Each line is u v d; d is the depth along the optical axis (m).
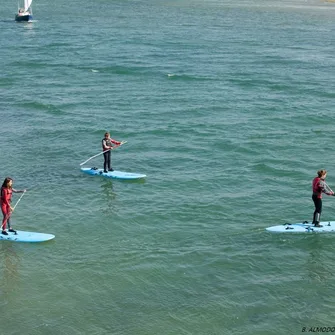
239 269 22.48
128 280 21.58
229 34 107.06
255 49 87.25
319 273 22.25
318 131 43.00
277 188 31.22
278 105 51.34
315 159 36.38
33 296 20.39
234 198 29.70
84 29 111.50
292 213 27.86
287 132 42.56
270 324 19.00
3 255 23.20
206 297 20.53
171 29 113.69
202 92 56.59
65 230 25.75
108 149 32.69
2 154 36.69
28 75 64.31
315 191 25.31
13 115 46.75
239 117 46.84
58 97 53.44
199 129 42.94
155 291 20.88
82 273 22.00
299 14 160.25
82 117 46.25
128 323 18.95
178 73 65.94
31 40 93.88
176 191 30.73
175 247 24.28
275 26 125.06
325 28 123.56
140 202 29.14
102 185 31.53
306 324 19.02
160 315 19.41
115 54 79.94
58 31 107.69
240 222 26.84
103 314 19.42
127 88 58.22
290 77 64.94
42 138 40.38
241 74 66.25
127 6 175.62
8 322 18.86
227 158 36.44
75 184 31.62
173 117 46.56
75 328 18.62
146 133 41.78
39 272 22.00
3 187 24.38
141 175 32.53
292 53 83.69
